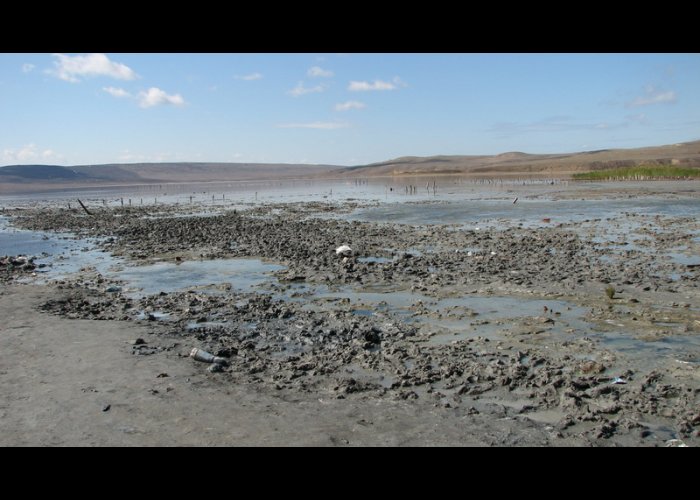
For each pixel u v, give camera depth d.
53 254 26.19
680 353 10.25
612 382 9.03
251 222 37.56
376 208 47.88
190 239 29.08
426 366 9.91
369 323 12.83
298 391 8.95
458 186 87.56
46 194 113.88
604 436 7.23
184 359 10.56
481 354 10.52
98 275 19.83
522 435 7.27
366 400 8.54
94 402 8.41
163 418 7.80
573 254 21.09
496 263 19.52
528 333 11.73
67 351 11.04
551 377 9.23
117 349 11.14
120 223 39.72
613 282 16.11
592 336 11.39
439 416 7.90
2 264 22.67
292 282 17.89
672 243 23.20
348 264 19.77
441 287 16.27
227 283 17.92
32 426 7.56
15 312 14.45
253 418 7.80
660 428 7.46
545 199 51.41
